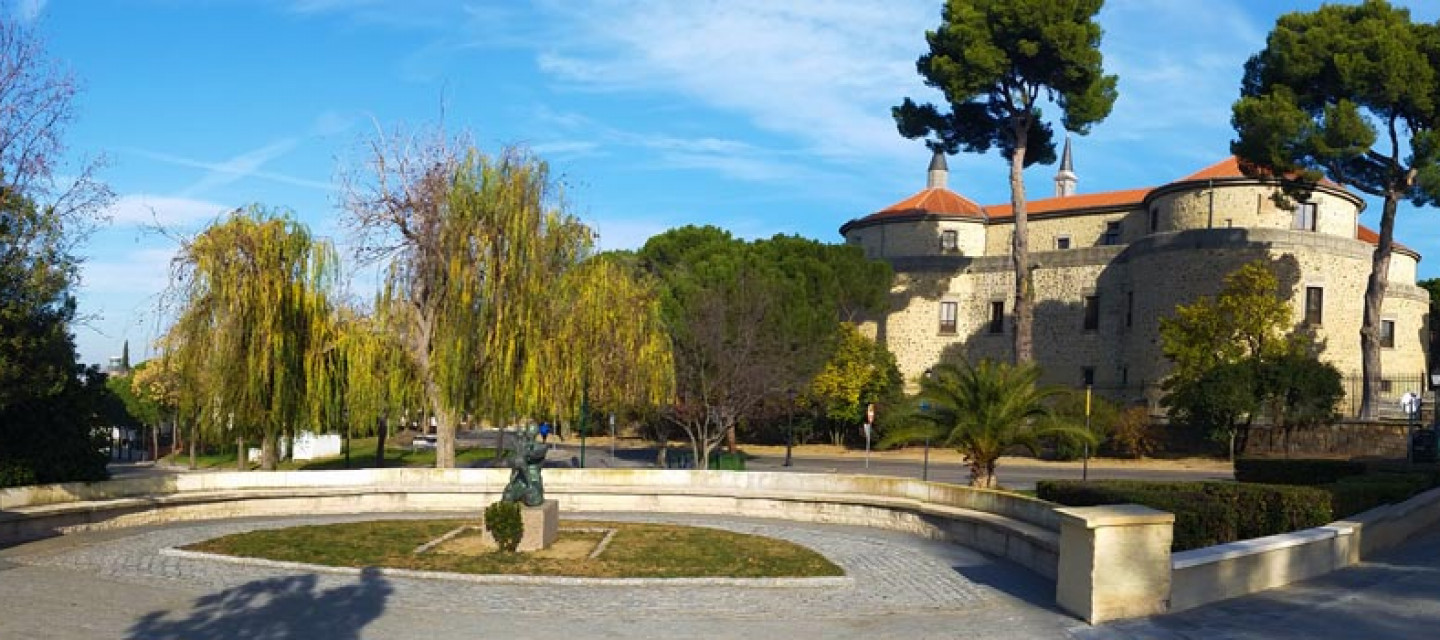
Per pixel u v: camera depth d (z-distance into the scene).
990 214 64.25
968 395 19.83
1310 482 22.27
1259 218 48.59
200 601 10.89
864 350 51.69
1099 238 58.03
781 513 20.69
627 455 47.62
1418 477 19.30
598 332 27.62
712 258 49.34
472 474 21.47
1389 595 10.96
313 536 16.05
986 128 46.00
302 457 45.72
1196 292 46.47
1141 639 9.31
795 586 12.41
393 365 25.06
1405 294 51.22
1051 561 13.20
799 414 53.03
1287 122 36.59
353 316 25.44
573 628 10.04
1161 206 52.78
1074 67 41.03
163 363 24.62
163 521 17.95
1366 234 59.06
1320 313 45.16
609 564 13.66
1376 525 14.22
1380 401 43.12
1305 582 11.79
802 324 46.22
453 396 23.27
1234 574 10.96
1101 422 40.88
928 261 59.56
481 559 13.88
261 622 9.97
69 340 15.24
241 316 22.86
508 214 23.75
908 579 13.13
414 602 11.13
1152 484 15.02
